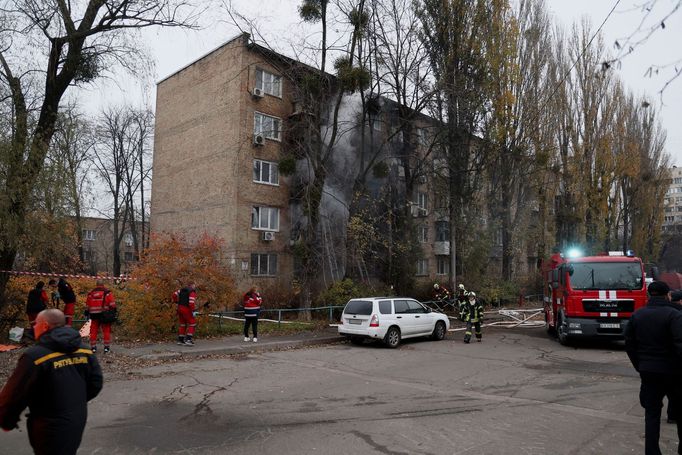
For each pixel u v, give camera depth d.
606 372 10.32
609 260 14.14
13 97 12.98
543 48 26.33
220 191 24.78
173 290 14.52
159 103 29.70
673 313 4.85
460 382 9.23
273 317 21.62
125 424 6.33
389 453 5.28
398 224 23.09
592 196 31.94
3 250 12.66
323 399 7.77
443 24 22.03
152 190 29.69
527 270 39.44
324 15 19.38
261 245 24.69
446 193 24.22
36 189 12.57
